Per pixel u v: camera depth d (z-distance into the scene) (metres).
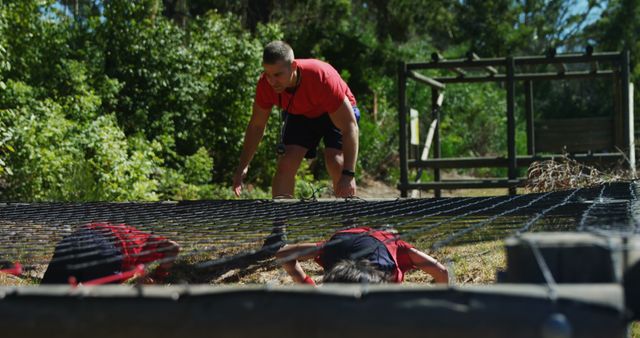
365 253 3.06
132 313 1.39
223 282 4.58
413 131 11.66
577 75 11.98
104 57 11.41
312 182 12.50
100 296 1.40
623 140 10.48
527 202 3.80
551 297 1.27
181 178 9.84
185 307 1.38
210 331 1.38
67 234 3.21
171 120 11.48
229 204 4.29
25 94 8.80
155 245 3.12
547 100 27.50
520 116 24.92
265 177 12.29
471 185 10.44
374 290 1.35
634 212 2.71
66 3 17.28
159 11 14.07
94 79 10.81
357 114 5.26
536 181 7.22
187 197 9.75
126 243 3.07
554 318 1.25
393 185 16.06
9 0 9.81
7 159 7.53
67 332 1.40
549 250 1.47
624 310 1.31
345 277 2.63
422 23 24.92
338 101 4.75
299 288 1.39
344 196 4.77
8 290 1.44
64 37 11.00
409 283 4.57
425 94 20.78
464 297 1.31
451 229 3.48
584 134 11.95
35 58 10.24
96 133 8.58
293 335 1.36
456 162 11.16
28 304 1.42
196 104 11.77
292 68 4.66
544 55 10.59
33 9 10.11
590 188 4.31
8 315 1.42
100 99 10.16
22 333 1.41
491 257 4.69
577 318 1.26
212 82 12.03
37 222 3.54
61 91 10.27
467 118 21.36
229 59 12.29
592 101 27.50
